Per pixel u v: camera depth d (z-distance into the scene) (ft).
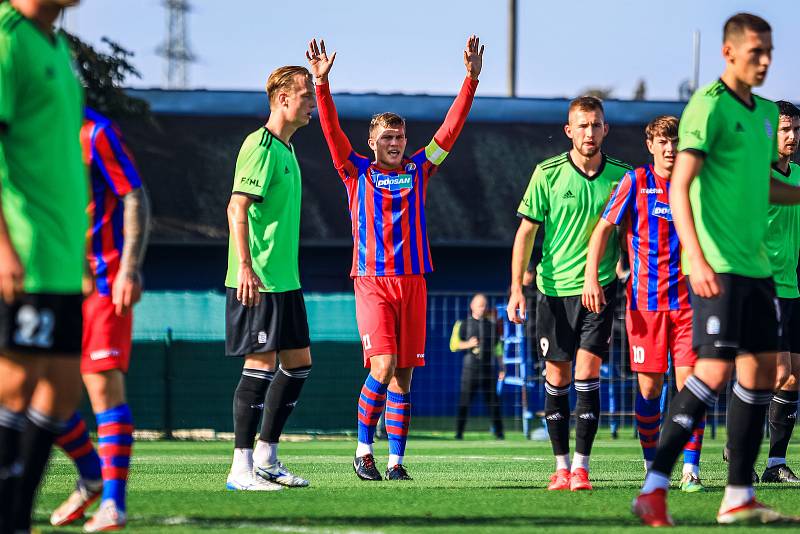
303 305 39.29
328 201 128.06
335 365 86.53
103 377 27.78
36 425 23.00
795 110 43.80
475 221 129.59
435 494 36.09
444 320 96.63
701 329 28.17
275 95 39.09
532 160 139.54
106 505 27.22
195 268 126.62
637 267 40.34
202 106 141.38
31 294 21.44
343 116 139.13
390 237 42.83
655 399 41.34
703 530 26.99
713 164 28.27
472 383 84.48
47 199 21.86
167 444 75.51
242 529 27.02
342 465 53.31
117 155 27.04
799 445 73.05
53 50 22.27
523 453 64.28
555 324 40.78
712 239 28.14
